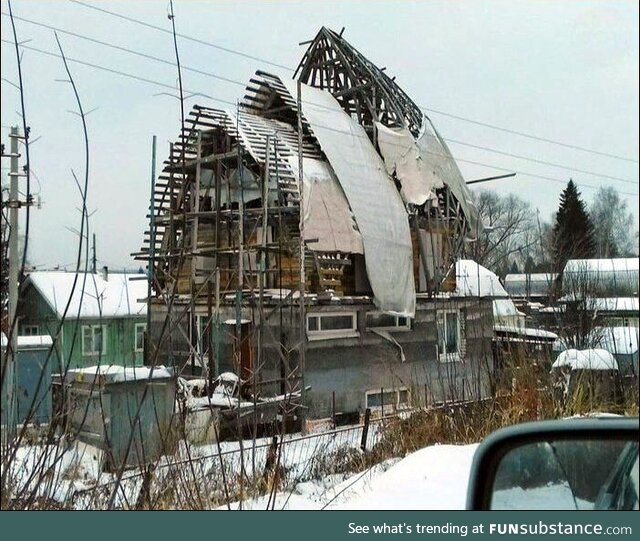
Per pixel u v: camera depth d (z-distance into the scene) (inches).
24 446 241.4
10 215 347.3
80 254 219.6
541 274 1711.4
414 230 805.2
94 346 1000.9
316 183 674.8
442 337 788.6
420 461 305.6
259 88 782.5
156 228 717.3
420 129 868.0
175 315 706.2
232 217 687.1
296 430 585.3
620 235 2139.5
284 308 615.8
